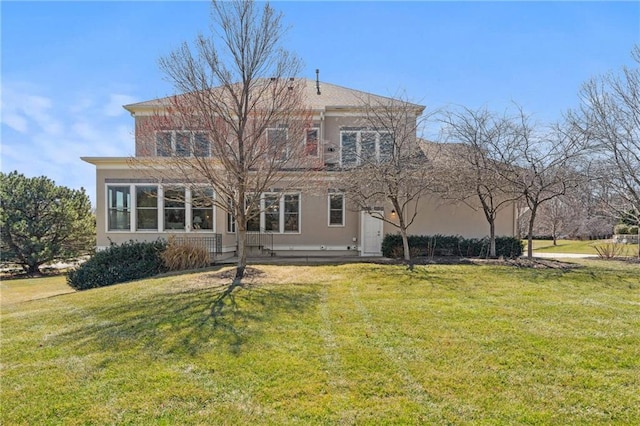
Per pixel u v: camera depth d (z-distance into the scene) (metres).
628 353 4.60
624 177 12.81
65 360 4.71
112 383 4.05
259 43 8.98
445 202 14.73
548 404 3.50
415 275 9.56
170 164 10.71
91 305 7.61
